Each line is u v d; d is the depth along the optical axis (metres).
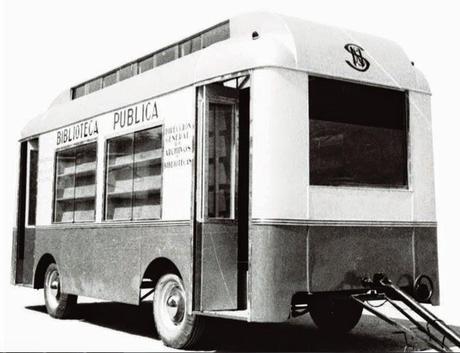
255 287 6.45
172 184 7.67
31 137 11.44
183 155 7.53
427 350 7.35
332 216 6.86
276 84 6.63
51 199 10.56
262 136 6.59
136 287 8.17
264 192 6.53
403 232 7.40
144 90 8.41
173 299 7.66
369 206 7.16
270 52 6.68
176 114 7.72
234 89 7.43
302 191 6.68
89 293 9.23
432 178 7.75
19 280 11.70
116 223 8.70
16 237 11.62
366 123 7.29
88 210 9.45
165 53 8.82
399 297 6.74
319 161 6.87
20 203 11.77
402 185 7.53
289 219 6.58
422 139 7.71
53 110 11.08
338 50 7.19
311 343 7.97
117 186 8.82
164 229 7.73
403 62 7.77
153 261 7.94
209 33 8.02
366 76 7.29
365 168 7.22
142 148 8.34
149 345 7.74
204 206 7.20
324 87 7.00
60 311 10.30
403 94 7.67
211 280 7.21
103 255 8.95
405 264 7.37
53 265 10.52
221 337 8.42
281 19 7.10
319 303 7.71
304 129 6.75
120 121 8.86
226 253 7.30
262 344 7.86
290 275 6.53
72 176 10.01
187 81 7.56
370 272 7.07
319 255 6.73
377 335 8.66
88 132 9.65
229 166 7.34
